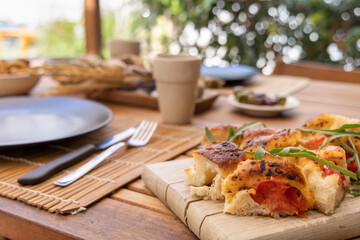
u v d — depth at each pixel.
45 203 0.50
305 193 0.45
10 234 0.50
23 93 0.92
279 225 0.43
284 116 0.84
